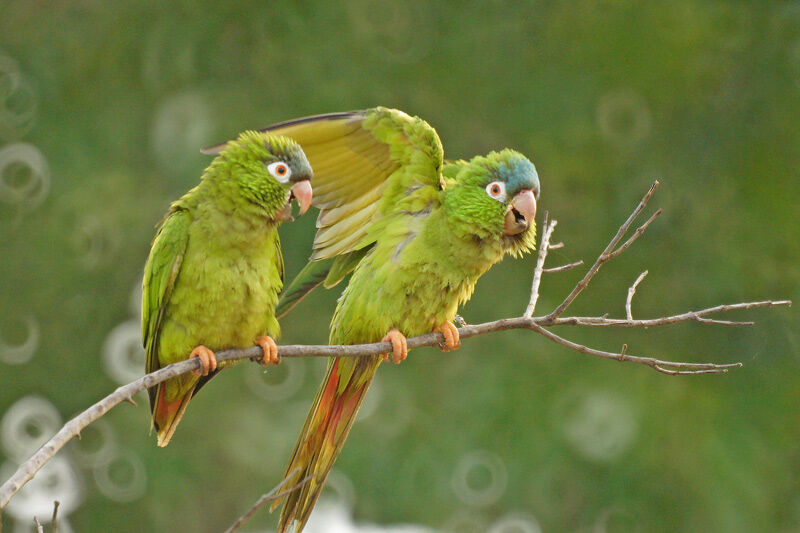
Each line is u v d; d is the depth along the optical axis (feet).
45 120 50.83
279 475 49.93
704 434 46.55
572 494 47.37
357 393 27.14
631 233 48.85
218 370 25.93
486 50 49.44
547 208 49.47
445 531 48.98
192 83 49.34
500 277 49.03
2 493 16.70
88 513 51.57
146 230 49.37
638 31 49.14
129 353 52.03
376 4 49.26
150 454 50.49
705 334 48.34
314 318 50.06
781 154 49.34
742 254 48.03
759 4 50.06
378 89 48.26
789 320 47.75
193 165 47.96
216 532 51.96
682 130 50.14
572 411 47.16
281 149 25.48
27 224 49.93
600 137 49.29
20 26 51.85
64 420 51.65
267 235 25.35
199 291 24.59
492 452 47.55
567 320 23.48
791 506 46.78
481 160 27.04
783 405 47.37
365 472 48.60
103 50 50.78
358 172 28.04
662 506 45.96
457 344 26.63
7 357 50.34
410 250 26.50
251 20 49.06
